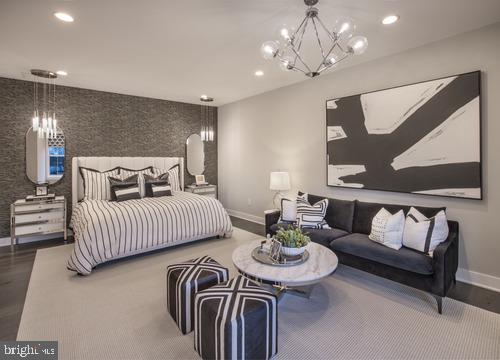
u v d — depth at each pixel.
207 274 2.21
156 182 4.89
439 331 2.07
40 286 2.80
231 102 6.08
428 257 2.45
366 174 3.62
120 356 1.83
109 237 3.25
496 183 2.65
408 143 3.20
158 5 2.26
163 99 5.79
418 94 3.09
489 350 1.87
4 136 4.21
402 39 2.93
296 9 2.33
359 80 3.69
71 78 4.25
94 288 2.77
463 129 2.79
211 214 4.22
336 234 3.26
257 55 3.35
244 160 5.84
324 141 4.18
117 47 3.09
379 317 2.26
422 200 3.15
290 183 4.77
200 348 1.82
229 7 2.29
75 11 2.34
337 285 2.84
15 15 2.39
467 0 2.20
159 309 2.39
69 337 2.01
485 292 2.65
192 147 6.27
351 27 2.22
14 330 2.09
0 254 3.74
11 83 4.23
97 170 4.87
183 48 3.13
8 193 4.27
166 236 3.71
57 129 4.63
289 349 1.89
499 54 2.59
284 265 2.35
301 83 4.49
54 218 4.28
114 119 5.21
